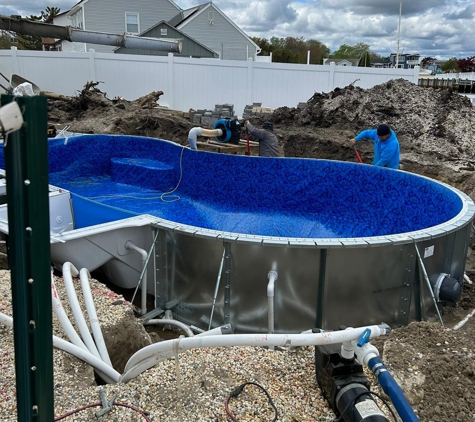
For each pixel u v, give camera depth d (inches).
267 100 638.5
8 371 99.2
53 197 208.2
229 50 1198.3
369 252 141.6
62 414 85.4
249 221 257.1
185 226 155.7
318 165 254.7
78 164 353.1
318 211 259.4
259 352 106.3
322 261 141.1
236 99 644.1
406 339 105.0
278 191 267.3
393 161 255.8
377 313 150.3
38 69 656.4
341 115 454.9
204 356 103.7
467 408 85.3
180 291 161.0
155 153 345.1
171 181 320.8
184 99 657.0
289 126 473.1
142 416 84.7
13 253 50.3
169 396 90.3
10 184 48.6
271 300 138.9
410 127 418.0
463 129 408.2
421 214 211.3
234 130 310.7
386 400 89.6
